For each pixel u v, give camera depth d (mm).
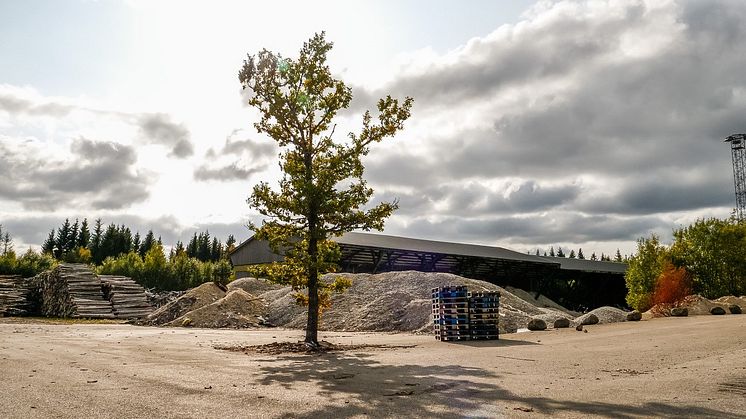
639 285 34625
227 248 119625
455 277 31891
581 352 11234
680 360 9250
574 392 6160
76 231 106188
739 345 10977
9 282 42375
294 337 18375
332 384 7125
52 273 39594
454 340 16203
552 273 54094
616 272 58375
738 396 5684
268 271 14305
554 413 5004
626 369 8383
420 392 6379
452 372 8344
